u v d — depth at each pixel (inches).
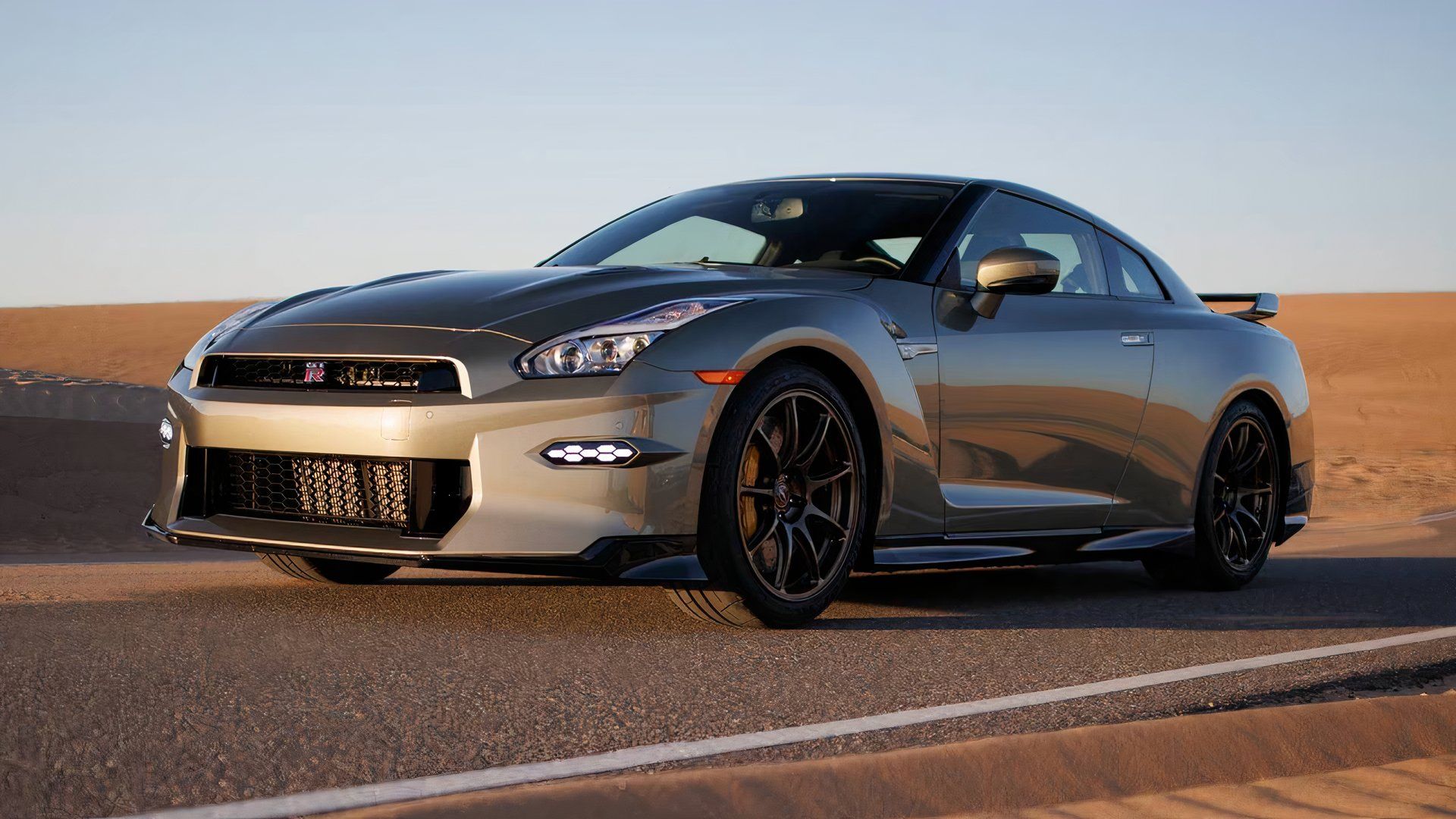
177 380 122.9
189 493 118.6
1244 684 101.4
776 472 117.2
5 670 82.6
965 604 143.5
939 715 85.7
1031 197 159.9
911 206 148.6
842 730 80.9
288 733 73.5
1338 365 1397.6
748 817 62.3
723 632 113.4
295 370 114.3
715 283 123.7
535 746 74.2
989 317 140.7
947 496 133.4
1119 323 157.8
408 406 107.3
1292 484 184.4
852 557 123.8
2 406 555.8
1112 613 139.3
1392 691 104.8
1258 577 186.1
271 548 112.8
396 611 118.0
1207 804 68.7
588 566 106.0
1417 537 282.0
